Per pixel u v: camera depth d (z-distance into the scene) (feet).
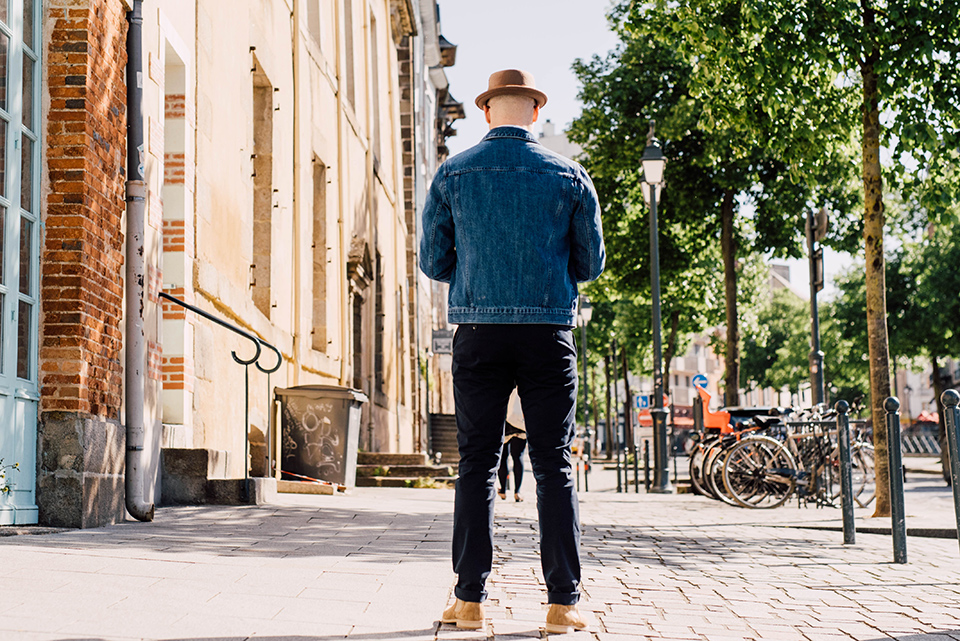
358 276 66.44
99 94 23.21
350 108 66.80
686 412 315.78
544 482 12.64
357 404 42.88
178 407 31.50
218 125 37.35
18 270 20.83
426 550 20.54
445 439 103.40
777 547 26.22
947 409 19.35
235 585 14.62
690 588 18.15
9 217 20.53
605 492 59.26
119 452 23.53
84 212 22.13
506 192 12.57
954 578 20.44
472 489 12.57
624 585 18.20
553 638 12.17
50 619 11.55
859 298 118.01
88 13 22.53
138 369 24.93
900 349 100.83
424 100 134.21
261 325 42.88
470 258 12.59
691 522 33.73
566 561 12.59
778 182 76.38
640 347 134.10
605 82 85.35
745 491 43.01
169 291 32.01
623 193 90.94
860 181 75.20
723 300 111.04
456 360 12.72
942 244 99.66
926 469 95.86
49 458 21.38
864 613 16.03
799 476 42.14
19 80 21.06
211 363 35.12
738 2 36.11
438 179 12.96
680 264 91.56
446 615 12.64
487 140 12.97
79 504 21.21
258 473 42.86
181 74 33.09
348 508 30.91
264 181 45.93
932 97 35.27
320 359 55.16
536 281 12.44
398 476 55.83
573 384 12.70
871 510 41.73
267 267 45.27
